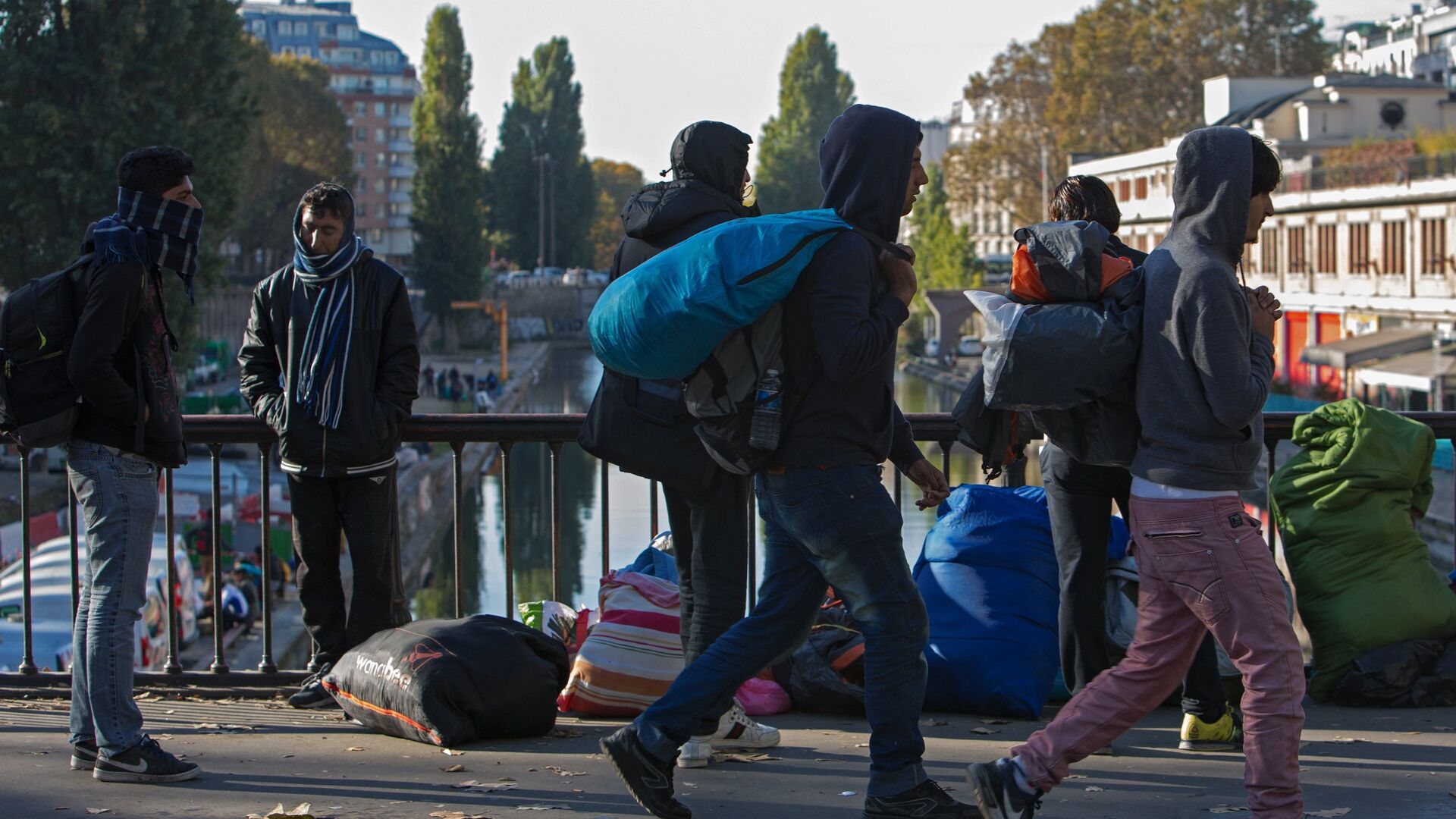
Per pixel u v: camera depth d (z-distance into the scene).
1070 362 3.74
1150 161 68.06
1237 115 72.81
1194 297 3.61
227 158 34.81
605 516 6.04
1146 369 3.72
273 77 82.75
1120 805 4.24
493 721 5.05
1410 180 45.03
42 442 4.39
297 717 5.54
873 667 3.89
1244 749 3.76
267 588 6.01
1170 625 3.82
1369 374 40.94
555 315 126.50
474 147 95.62
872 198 3.82
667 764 3.97
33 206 33.25
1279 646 3.67
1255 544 3.70
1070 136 85.12
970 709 5.45
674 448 4.34
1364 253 48.06
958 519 5.70
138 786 4.50
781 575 4.02
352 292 5.38
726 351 3.78
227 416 5.89
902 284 3.82
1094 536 4.96
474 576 31.14
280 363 5.53
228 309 74.94
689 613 4.77
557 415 5.88
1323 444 5.71
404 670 5.07
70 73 33.19
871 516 3.80
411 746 5.03
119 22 33.16
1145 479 3.76
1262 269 56.97
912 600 3.86
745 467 3.84
